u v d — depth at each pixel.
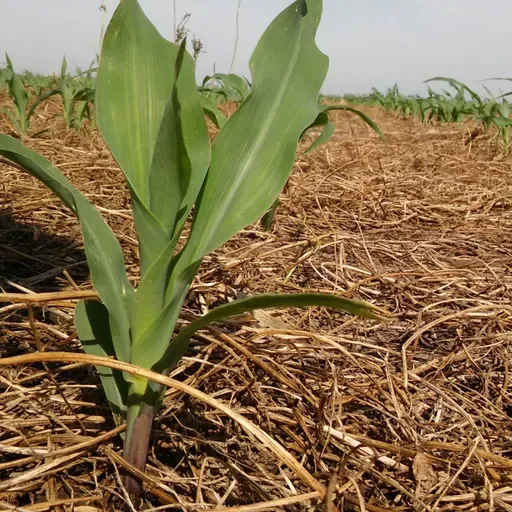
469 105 6.34
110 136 0.78
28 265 1.73
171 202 0.76
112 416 1.04
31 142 3.34
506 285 1.92
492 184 3.50
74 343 1.26
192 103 0.80
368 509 0.88
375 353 1.46
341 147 4.57
